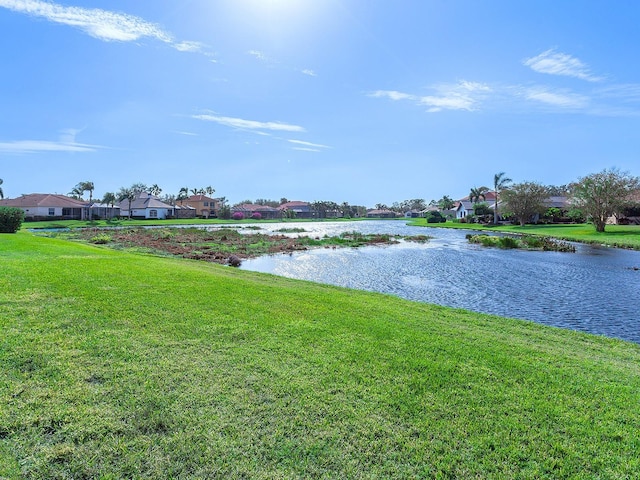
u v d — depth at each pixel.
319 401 4.43
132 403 4.21
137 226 55.72
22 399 4.16
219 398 4.39
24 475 3.16
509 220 68.25
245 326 6.84
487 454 3.65
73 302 7.51
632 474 3.43
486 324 8.84
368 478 3.31
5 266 10.72
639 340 9.55
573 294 14.80
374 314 8.47
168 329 6.46
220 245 31.17
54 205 66.81
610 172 42.47
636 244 30.91
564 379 5.31
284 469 3.38
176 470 3.31
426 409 4.36
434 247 33.66
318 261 24.27
